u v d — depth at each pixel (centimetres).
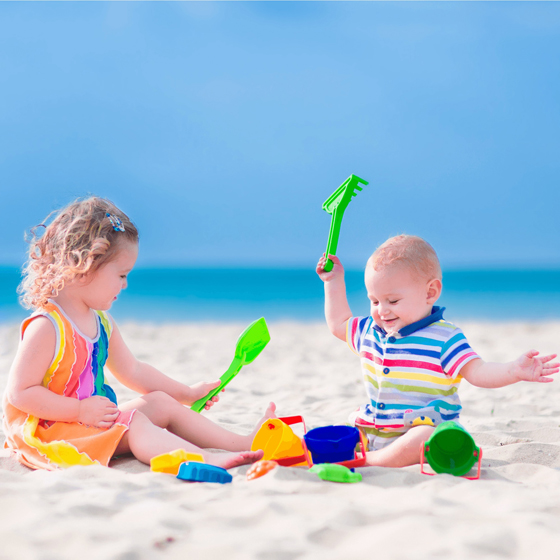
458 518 151
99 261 234
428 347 235
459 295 2078
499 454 247
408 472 200
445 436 214
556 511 163
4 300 1934
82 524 147
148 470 217
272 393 459
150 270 3312
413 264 235
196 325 1300
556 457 242
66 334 234
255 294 2197
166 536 139
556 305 1734
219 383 278
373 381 245
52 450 220
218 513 155
